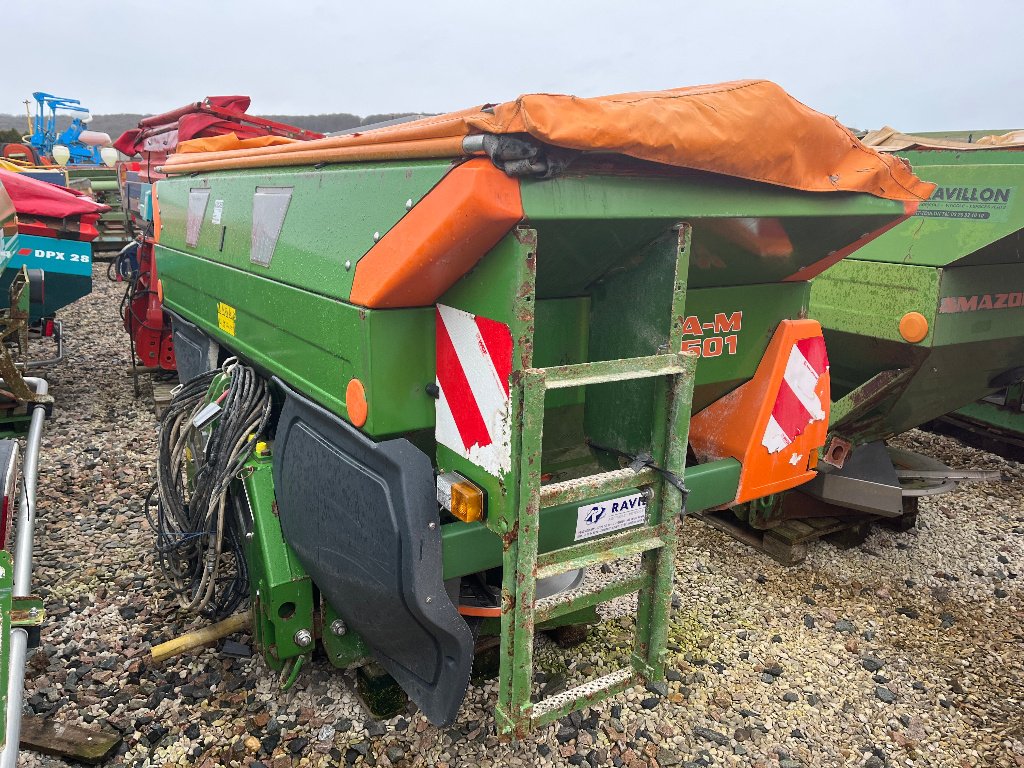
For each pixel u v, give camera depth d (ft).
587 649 9.77
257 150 10.20
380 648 7.55
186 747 7.94
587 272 7.07
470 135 5.36
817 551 12.98
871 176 7.43
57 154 55.21
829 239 8.14
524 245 5.60
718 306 8.51
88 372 22.84
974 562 12.78
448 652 6.77
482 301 6.09
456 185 5.48
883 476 12.14
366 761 7.80
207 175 12.05
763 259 8.16
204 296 12.19
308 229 7.92
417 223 5.92
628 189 5.98
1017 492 15.90
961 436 18.45
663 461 7.07
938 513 14.71
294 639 8.09
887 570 12.43
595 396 7.86
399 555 6.46
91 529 12.73
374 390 6.63
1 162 31.78
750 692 9.20
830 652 10.10
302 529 7.89
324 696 8.70
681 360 6.74
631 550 6.88
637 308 7.04
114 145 21.85
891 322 11.61
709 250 7.61
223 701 8.62
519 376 5.80
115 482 14.73
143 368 22.29
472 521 6.51
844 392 13.74
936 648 10.29
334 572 7.37
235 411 9.48
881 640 10.43
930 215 11.32
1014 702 9.21
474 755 7.93
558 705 6.64
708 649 10.03
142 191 20.35
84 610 10.36
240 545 9.46
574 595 6.82
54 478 14.82
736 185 6.70
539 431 5.88
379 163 6.77
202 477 9.45
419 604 6.38
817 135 6.90
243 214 10.01
